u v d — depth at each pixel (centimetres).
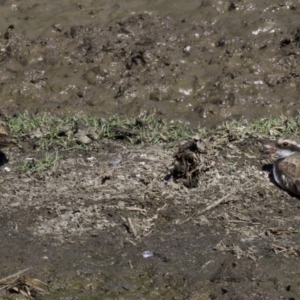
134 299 1827
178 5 2902
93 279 1873
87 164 2302
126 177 2223
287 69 2681
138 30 2814
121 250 1939
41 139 2439
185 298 1812
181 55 2742
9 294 1842
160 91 2641
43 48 2806
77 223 2031
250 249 1925
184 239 1969
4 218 2055
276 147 2269
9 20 2906
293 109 2581
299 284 1819
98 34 2814
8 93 2689
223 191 2153
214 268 1875
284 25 2788
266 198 2133
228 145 2372
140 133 2438
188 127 2523
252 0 2864
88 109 2617
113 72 2717
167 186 2169
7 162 2320
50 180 2220
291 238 1966
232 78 2653
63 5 2947
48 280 1873
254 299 1783
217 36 2778
